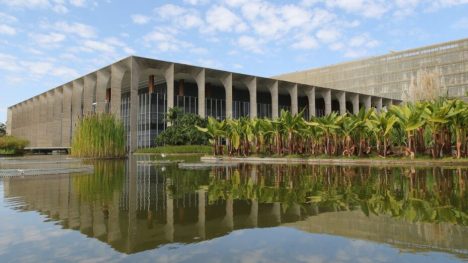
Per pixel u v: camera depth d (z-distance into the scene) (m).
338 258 3.38
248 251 3.65
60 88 62.62
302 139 24.52
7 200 7.06
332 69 88.50
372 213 5.48
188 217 5.36
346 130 21.58
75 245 3.91
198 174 13.12
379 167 15.82
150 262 3.32
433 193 7.46
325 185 9.13
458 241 3.91
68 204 6.56
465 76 68.81
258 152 25.84
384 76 79.44
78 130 26.70
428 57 73.75
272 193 7.79
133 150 42.12
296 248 3.73
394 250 3.61
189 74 49.56
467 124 18.61
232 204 6.43
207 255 3.53
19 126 83.12
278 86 60.31
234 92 61.75
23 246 3.88
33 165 18.78
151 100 47.22
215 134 26.91
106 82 50.19
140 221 5.11
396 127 21.36
